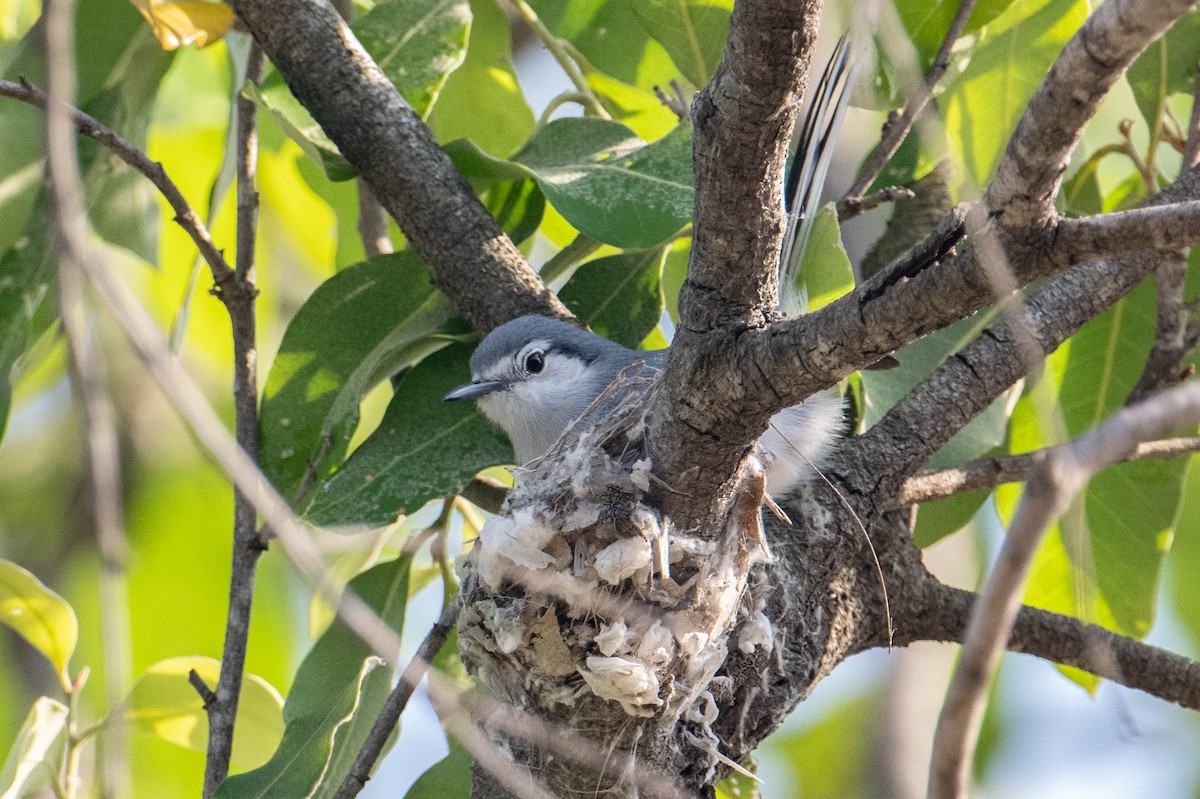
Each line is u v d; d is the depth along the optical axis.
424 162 6.76
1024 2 7.01
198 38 6.18
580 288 7.30
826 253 6.25
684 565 5.29
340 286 6.95
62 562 10.05
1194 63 7.08
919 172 7.46
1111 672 5.46
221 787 5.77
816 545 6.19
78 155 7.20
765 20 4.07
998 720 10.31
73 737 6.42
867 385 6.69
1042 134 3.80
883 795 10.65
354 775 5.64
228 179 7.04
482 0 8.09
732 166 4.37
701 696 5.57
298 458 6.69
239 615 6.07
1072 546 5.74
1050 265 4.10
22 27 8.32
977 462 6.71
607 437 5.58
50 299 7.06
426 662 5.84
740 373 4.63
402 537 7.68
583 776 5.51
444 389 6.98
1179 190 6.49
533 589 5.32
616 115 8.13
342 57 6.75
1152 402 2.86
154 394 10.16
